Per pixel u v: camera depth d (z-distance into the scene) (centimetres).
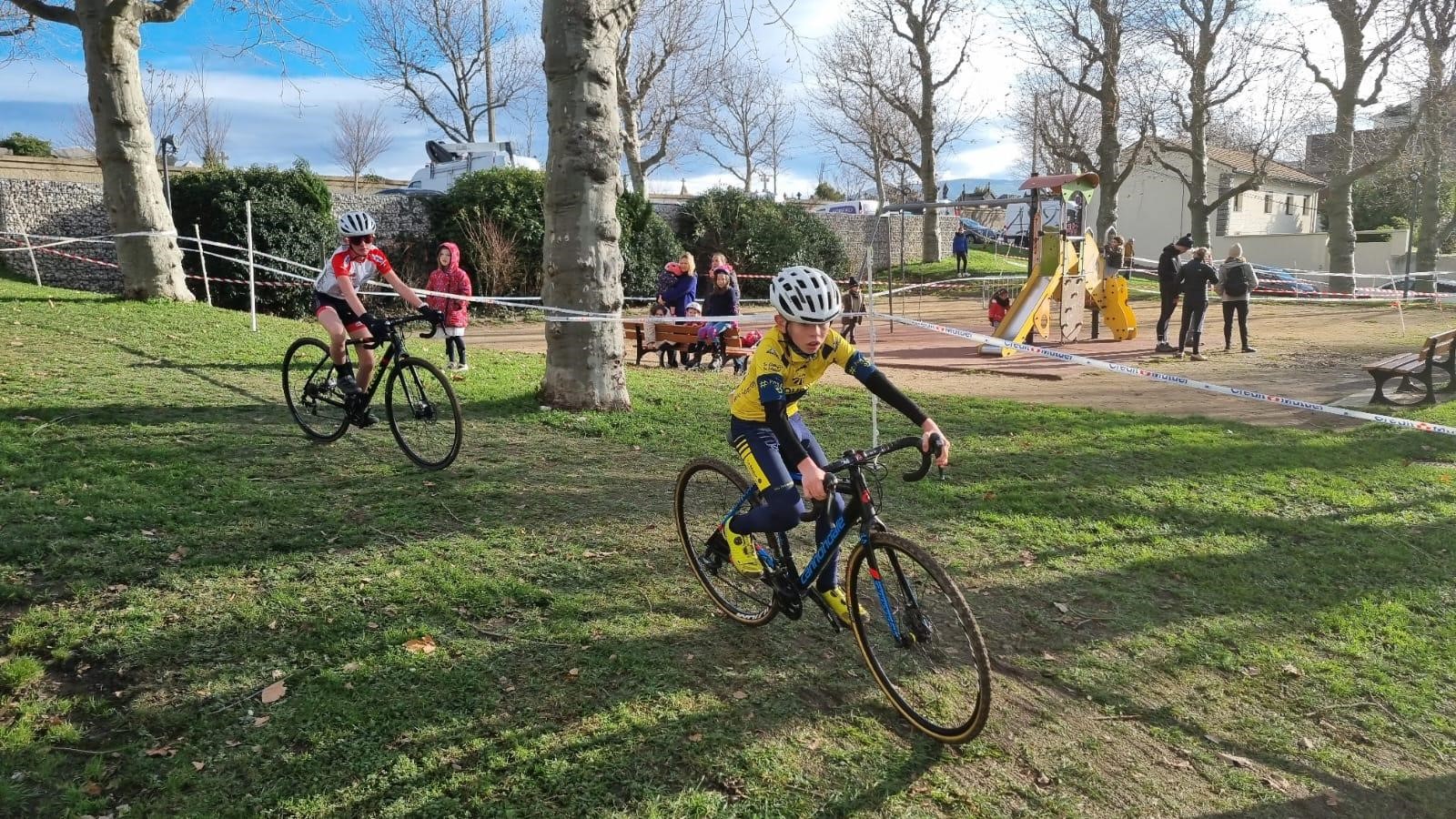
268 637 355
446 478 568
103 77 1166
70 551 412
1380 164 2480
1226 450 748
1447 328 1791
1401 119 2838
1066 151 3272
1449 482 673
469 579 418
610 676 347
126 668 328
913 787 296
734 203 2803
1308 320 1980
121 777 274
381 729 303
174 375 801
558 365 777
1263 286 2703
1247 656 405
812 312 311
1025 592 456
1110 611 441
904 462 677
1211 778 317
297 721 304
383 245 2016
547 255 771
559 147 745
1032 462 688
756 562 380
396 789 276
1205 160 2841
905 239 3725
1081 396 1038
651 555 468
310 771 281
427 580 415
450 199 2100
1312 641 422
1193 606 451
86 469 520
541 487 566
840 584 366
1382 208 4253
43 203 1709
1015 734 332
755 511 354
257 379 813
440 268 970
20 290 1256
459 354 970
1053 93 3553
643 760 298
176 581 394
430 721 310
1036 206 1580
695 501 428
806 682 354
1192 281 1341
